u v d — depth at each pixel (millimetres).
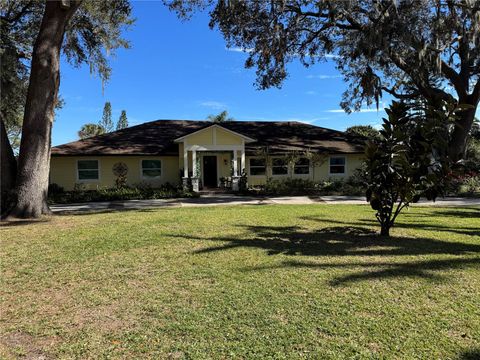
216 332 3410
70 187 21422
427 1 15836
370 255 5961
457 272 5039
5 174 11281
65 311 3928
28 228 9016
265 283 4676
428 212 11727
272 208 12953
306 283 4656
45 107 11047
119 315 3807
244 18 17688
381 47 16562
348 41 19703
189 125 26938
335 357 2973
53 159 21219
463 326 3484
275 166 23531
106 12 16406
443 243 6832
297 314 3771
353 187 21297
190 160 23344
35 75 10906
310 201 16719
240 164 23188
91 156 21594
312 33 20047
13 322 3684
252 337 3309
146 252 6316
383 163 7078
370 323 3559
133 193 18812
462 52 19297
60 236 7844
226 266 5418
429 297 4184
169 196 19141
